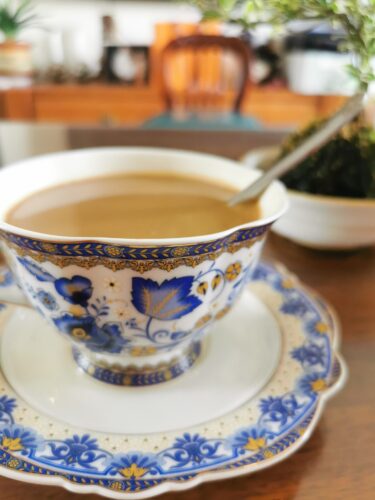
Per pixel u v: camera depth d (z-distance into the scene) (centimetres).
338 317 22
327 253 28
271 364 18
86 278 14
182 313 15
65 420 16
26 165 20
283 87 104
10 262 16
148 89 100
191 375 18
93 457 14
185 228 18
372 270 26
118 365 18
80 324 16
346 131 27
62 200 20
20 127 43
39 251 14
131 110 101
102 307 15
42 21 103
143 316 15
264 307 22
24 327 20
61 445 15
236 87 83
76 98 98
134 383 17
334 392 17
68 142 41
